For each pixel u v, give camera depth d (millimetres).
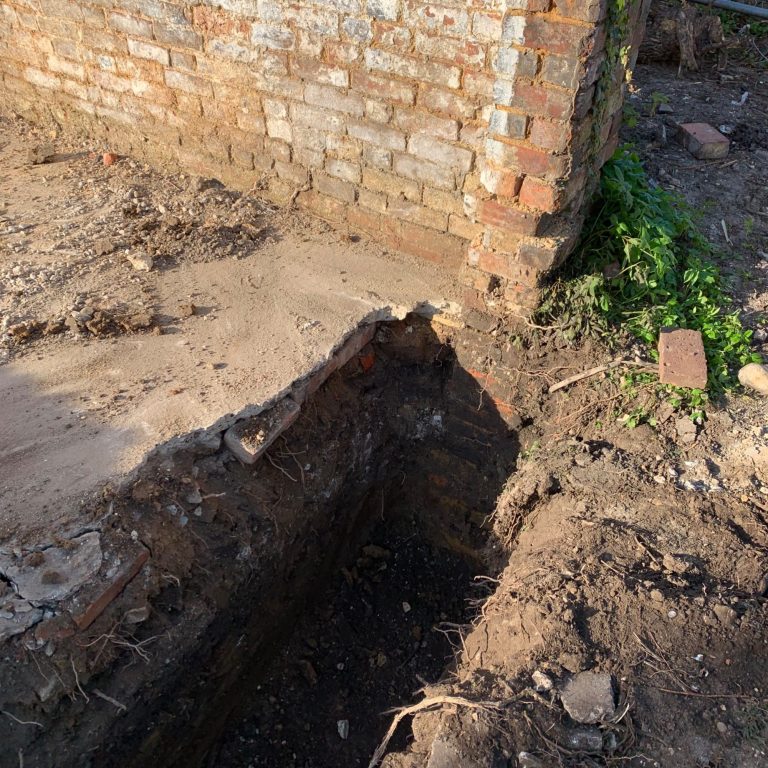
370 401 4332
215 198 4934
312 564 4094
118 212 4828
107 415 3297
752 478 3277
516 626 2812
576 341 3777
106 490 2953
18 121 6016
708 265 4250
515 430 4113
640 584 2803
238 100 4523
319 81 4062
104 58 5000
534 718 2426
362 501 4512
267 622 3764
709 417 3543
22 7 5141
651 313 3832
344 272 4324
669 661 2562
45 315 3881
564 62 3006
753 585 2818
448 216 4094
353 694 4008
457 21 3354
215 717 3557
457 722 2436
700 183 5129
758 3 7535
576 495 3389
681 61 6852
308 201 4723
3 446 3107
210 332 3863
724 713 2432
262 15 4023
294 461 3748
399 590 4535
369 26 3658
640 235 3816
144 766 3105
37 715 2609
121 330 3842
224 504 3334
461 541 4613
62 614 2670
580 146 3332
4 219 4691
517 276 3740
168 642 2986
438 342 4258
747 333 3838
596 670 2539
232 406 3377
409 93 3748
